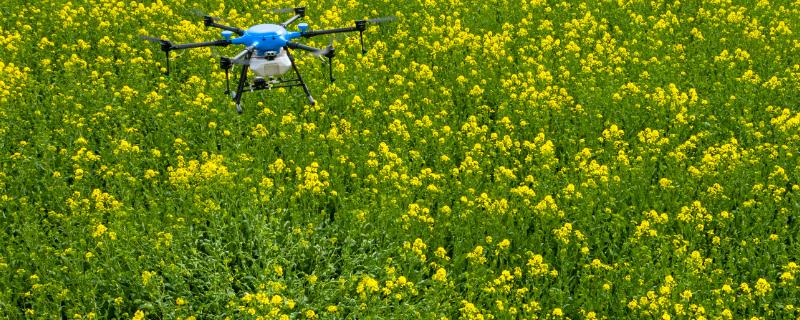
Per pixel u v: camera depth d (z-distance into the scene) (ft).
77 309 36.99
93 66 66.90
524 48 69.62
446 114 56.49
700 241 43.75
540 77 61.93
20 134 53.06
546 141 55.01
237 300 37.19
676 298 38.47
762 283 37.60
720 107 59.72
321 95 59.98
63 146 53.26
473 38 70.44
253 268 39.70
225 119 55.62
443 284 38.96
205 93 62.03
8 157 49.70
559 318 37.78
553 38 75.92
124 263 41.42
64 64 61.46
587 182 46.42
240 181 48.03
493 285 39.96
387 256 41.63
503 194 46.93
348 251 40.63
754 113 58.39
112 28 73.41
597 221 43.83
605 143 55.93
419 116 58.03
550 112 58.70
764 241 42.06
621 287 39.01
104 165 50.85
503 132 55.42
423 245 40.24
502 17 78.23
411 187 47.34
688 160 51.80
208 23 35.88
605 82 62.23
